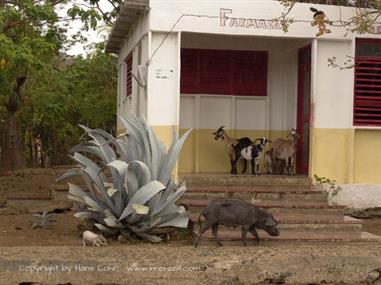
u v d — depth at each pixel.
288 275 10.38
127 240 11.80
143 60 13.42
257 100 14.93
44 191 16.56
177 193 11.79
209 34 13.37
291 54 14.84
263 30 13.24
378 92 13.65
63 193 14.95
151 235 11.81
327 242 11.73
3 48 14.30
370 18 13.44
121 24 14.80
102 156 12.05
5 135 22.48
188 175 13.38
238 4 13.17
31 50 15.18
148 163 11.83
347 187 13.45
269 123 14.92
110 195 11.41
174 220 11.80
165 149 12.11
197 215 12.15
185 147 14.60
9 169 21.27
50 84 20.64
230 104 14.82
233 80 14.84
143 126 12.05
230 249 11.06
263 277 10.34
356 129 13.55
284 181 13.27
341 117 13.48
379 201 13.55
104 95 24.08
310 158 13.45
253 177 13.25
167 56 13.00
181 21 12.98
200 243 11.48
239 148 14.06
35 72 15.98
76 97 23.23
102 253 10.67
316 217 12.31
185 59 14.67
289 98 14.90
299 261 10.55
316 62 13.39
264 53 14.94
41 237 12.20
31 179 18.42
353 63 13.45
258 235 11.59
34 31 17.11
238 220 11.25
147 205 11.66
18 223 13.31
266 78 14.94
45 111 20.95
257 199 12.71
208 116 14.75
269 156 14.31
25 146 28.09
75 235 12.35
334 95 13.48
